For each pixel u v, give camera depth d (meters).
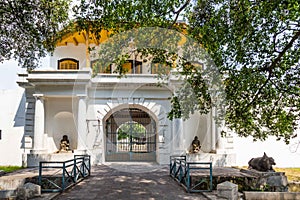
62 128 16.14
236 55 7.63
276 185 9.39
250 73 7.81
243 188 9.20
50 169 12.39
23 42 10.48
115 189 8.60
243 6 7.04
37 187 7.32
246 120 8.54
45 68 15.30
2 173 11.06
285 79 8.03
